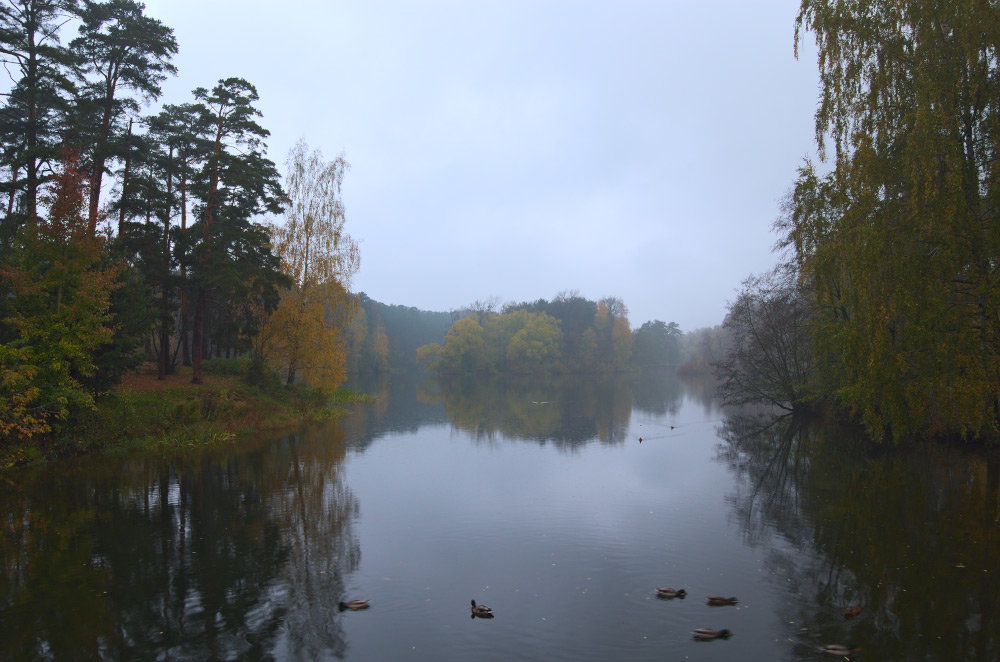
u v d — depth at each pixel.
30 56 23.45
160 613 9.11
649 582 10.27
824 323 24.97
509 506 15.59
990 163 14.41
